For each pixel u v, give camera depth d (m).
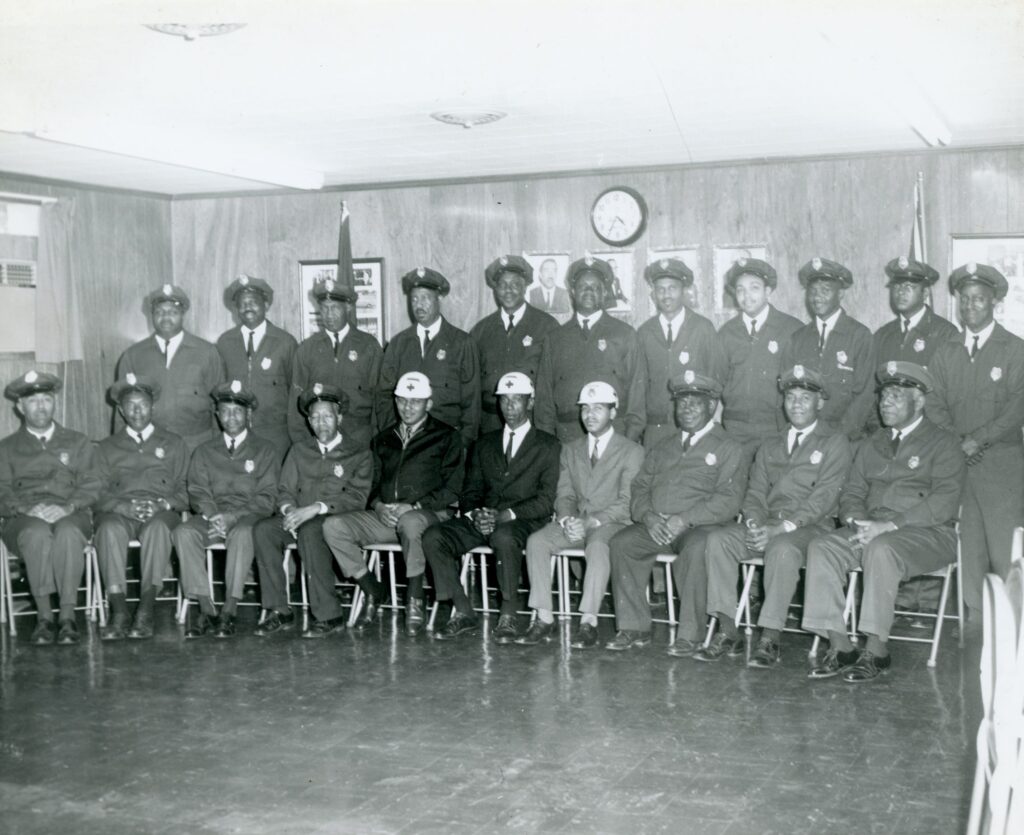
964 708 5.30
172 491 7.66
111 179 8.59
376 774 4.59
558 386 7.77
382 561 8.30
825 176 7.87
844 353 7.16
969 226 7.57
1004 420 6.52
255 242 9.50
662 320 7.64
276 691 5.78
